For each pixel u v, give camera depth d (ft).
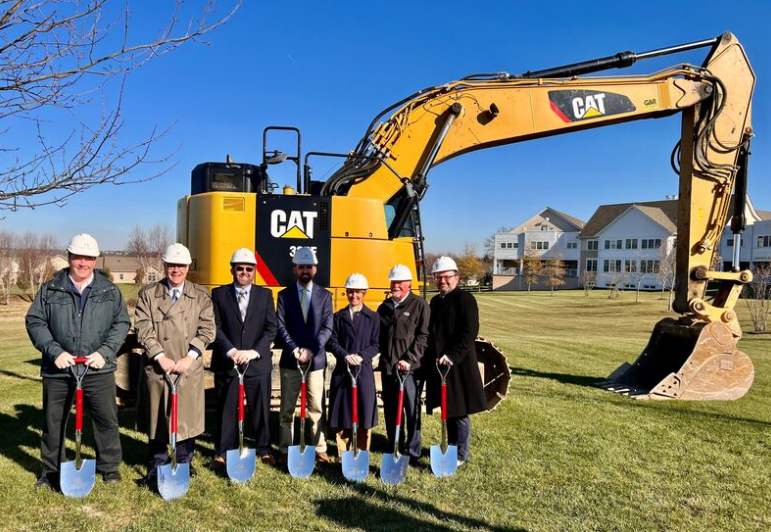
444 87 24.06
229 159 21.56
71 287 13.69
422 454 17.46
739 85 27.25
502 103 24.86
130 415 21.57
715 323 26.16
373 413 16.31
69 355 13.39
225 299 15.56
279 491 14.32
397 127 23.56
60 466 13.73
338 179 22.26
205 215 20.01
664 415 22.63
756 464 17.04
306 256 16.05
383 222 21.08
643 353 28.84
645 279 187.52
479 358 21.62
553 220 229.45
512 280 222.28
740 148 27.58
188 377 14.46
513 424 20.95
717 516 13.50
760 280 95.14
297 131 21.80
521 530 12.57
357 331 15.99
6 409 21.90
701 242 26.94
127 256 247.70
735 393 25.94
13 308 113.60
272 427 20.15
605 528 12.76
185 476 13.98
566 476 15.83
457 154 25.59
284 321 16.15
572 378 30.94
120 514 12.92
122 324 14.46
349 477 15.12
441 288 16.24
